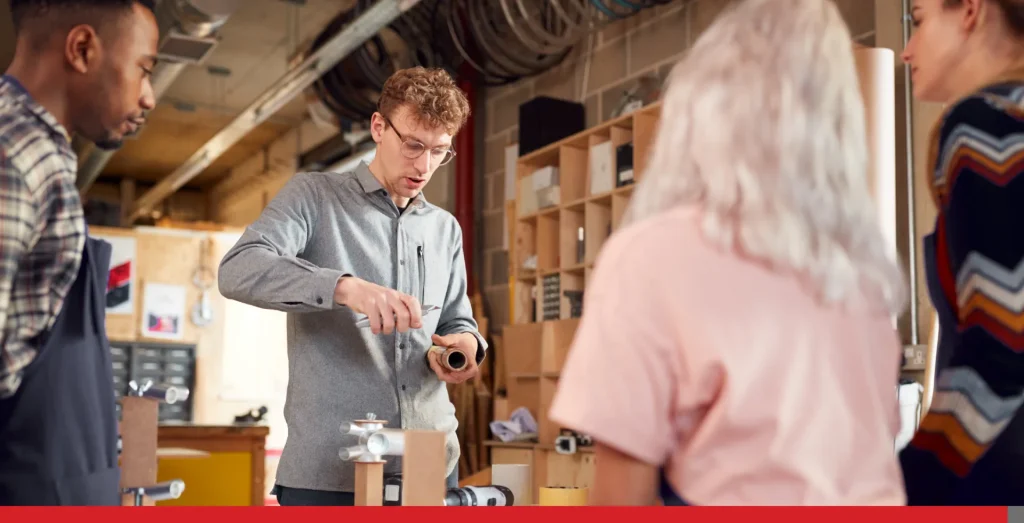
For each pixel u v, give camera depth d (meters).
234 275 1.86
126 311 7.72
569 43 5.74
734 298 0.95
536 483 5.28
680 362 0.95
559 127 5.99
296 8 7.27
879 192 3.54
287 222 2.03
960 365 1.15
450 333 2.23
